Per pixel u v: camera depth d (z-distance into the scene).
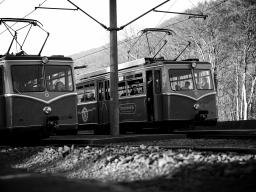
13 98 15.29
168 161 6.98
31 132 15.62
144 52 48.03
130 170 7.19
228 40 41.78
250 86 47.66
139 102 20.08
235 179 5.62
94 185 4.61
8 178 5.51
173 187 5.33
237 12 40.72
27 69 15.66
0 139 15.77
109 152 9.39
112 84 17.39
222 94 45.59
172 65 19.34
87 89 24.20
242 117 47.03
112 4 17.33
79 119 25.09
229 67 45.00
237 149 10.16
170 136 16.42
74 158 9.09
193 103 19.58
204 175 6.01
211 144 13.83
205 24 42.22
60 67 16.28
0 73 15.52
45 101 15.75
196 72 19.92
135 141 15.71
